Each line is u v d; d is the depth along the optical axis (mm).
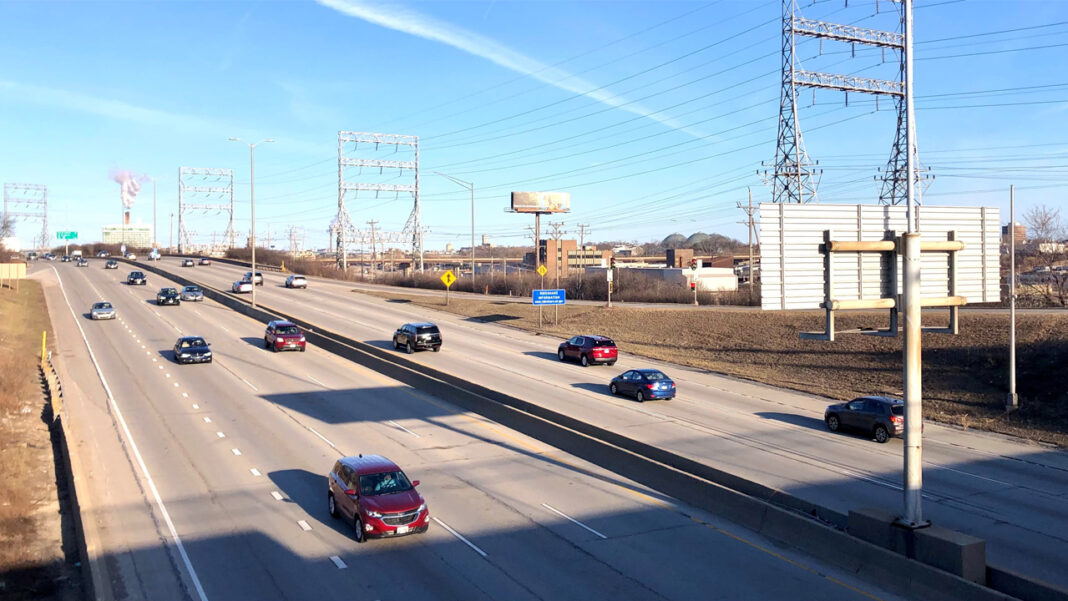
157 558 15406
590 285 78438
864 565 14617
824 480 20969
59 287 80625
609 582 14188
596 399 32875
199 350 41031
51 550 16547
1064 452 24656
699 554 15734
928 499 19641
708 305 64750
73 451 21828
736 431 27141
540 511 18516
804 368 38812
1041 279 62812
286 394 33562
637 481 21312
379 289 90625
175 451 23938
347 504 16891
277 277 105688
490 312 64875
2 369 33406
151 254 140625
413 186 119312
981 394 31359
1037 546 16125
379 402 32281
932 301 16062
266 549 15875
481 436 26672
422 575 14461
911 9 14906
